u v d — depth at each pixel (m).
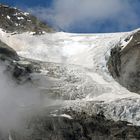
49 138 76.50
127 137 76.25
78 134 76.81
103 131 77.00
